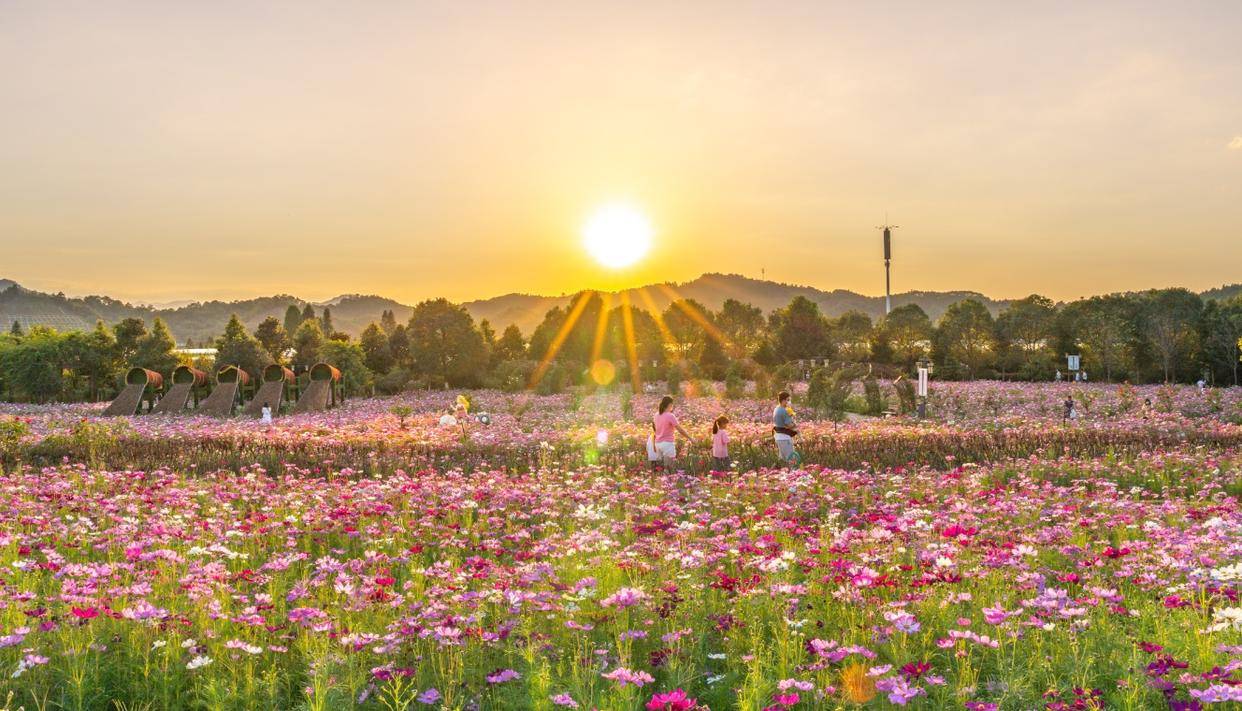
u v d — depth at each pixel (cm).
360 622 661
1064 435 2145
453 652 608
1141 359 7262
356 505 1153
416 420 3173
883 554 802
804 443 2023
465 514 1176
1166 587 715
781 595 685
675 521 1120
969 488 1335
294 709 573
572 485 1391
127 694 585
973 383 6341
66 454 2003
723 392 5322
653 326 9281
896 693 477
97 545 912
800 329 8400
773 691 547
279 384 4516
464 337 7362
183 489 1367
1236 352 6700
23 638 580
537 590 724
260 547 1005
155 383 4253
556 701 502
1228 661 562
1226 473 1564
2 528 1003
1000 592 724
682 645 643
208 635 612
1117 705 528
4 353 6394
